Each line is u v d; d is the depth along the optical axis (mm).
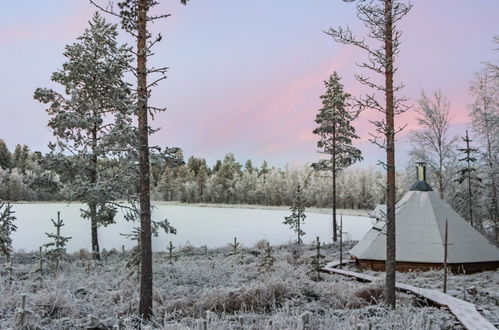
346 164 32969
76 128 20891
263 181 113000
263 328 8102
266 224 55250
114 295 11484
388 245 10352
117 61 9977
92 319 8781
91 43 21797
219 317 9531
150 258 9766
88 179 21094
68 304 9805
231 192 113562
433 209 20266
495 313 9844
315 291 11594
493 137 25141
